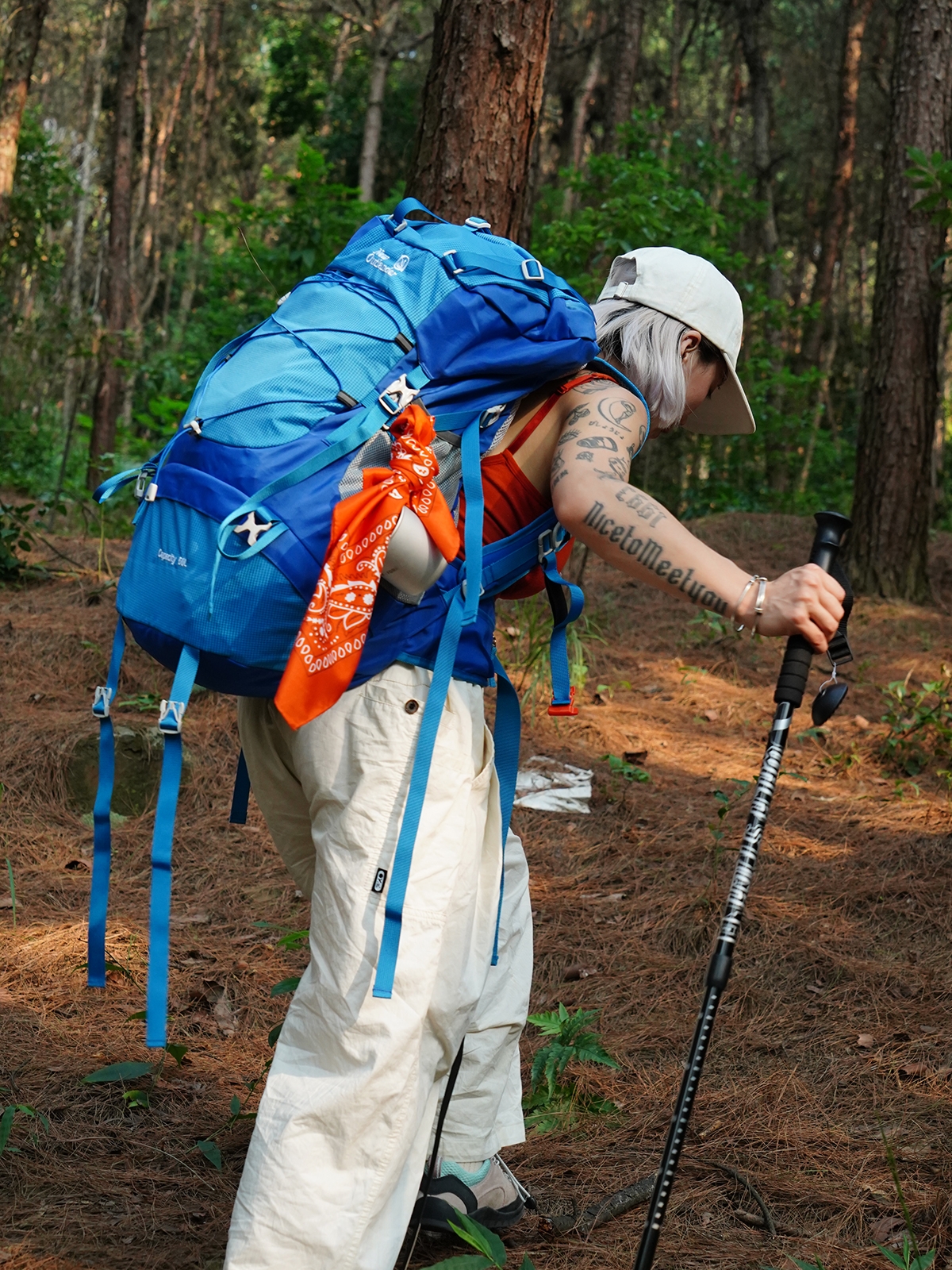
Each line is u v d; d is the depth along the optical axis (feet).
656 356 6.19
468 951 5.82
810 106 76.95
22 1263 6.39
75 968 10.12
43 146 52.42
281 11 90.68
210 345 53.62
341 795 5.59
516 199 15.24
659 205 31.78
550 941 11.56
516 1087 7.09
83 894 11.82
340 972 5.45
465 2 14.83
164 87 96.43
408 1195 5.63
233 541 5.20
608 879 13.02
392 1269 5.46
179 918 11.57
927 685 18.24
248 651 5.26
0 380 49.06
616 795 15.19
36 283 60.59
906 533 31.37
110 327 55.67
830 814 15.23
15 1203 7.01
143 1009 9.62
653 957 11.28
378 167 85.56
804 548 34.53
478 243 5.99
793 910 12.20
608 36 60.49
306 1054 5.54
